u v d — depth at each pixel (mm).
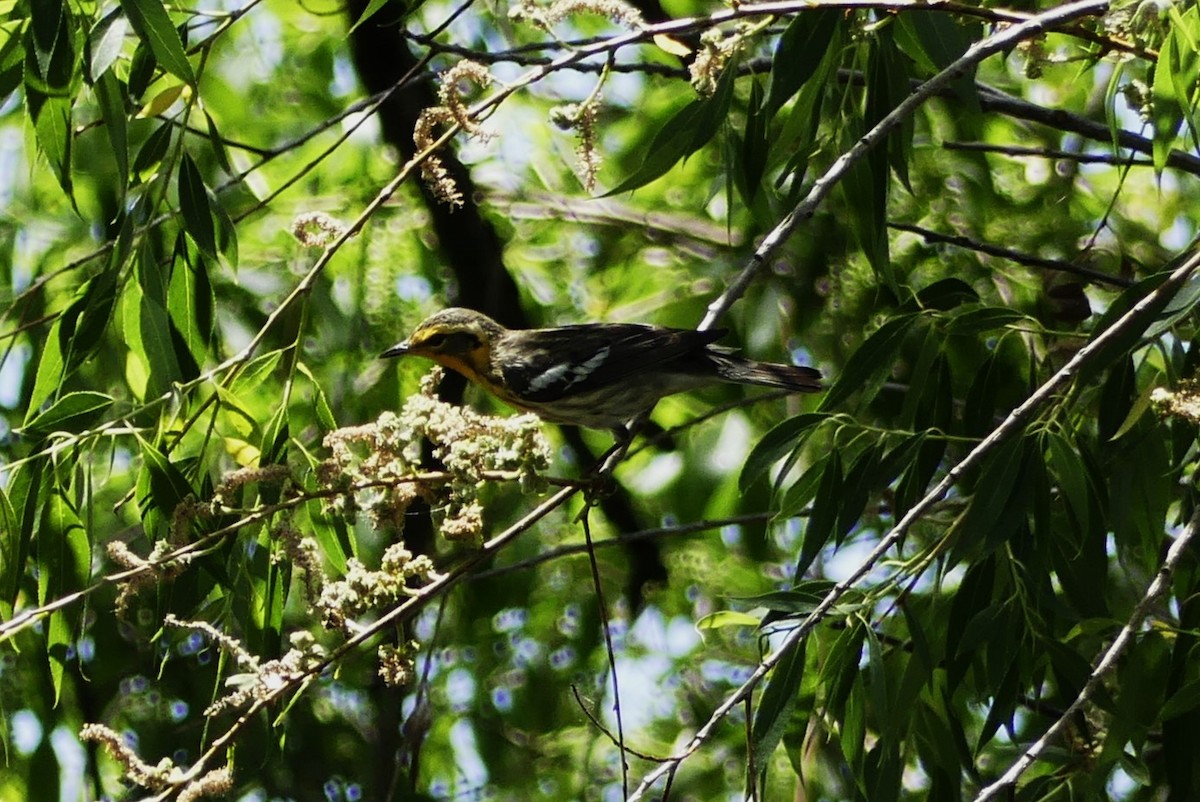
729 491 15297
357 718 15398
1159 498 9008
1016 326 9430
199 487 9148
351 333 14906
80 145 12859
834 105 10078
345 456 7781
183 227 9555
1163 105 8602
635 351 11609
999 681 8492
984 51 8203
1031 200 14602
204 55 9133
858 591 8719
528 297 16781
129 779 6914
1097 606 8828
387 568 7672
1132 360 8914
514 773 15680
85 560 9062
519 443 7672
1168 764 8539
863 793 8820
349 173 16469
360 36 15461
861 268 13852
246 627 9164
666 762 6961
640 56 16688
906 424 9852
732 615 8695
